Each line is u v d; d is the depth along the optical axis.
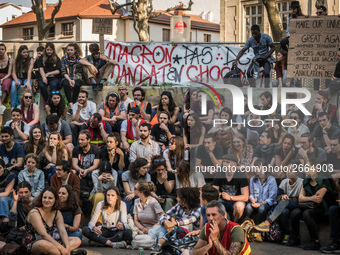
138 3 20.97
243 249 5.60
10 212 8.00
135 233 7.77
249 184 8.05
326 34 8.28
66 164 8.08
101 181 8.38
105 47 11.16
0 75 10.91
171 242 6.78
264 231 7.71
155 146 8.95
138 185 7.83
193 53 11.16
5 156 8.89
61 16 39.16
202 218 6.90
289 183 7.84
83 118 10.14
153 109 10.48
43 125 9.49
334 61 8.27
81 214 8.41
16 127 9.55
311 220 7.45
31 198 7.84
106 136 9.41
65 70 10.80
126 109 10.20
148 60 11.23
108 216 7.73
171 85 11.20
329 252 7.18
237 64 10.75
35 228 6.80
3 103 10.91
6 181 8.27
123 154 8.92
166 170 8.40
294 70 8.40
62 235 6.91
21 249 6.96
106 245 7.62
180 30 12.64
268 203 7.87
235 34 23.86
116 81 11.20
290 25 8.40
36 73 10.90
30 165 8.38
